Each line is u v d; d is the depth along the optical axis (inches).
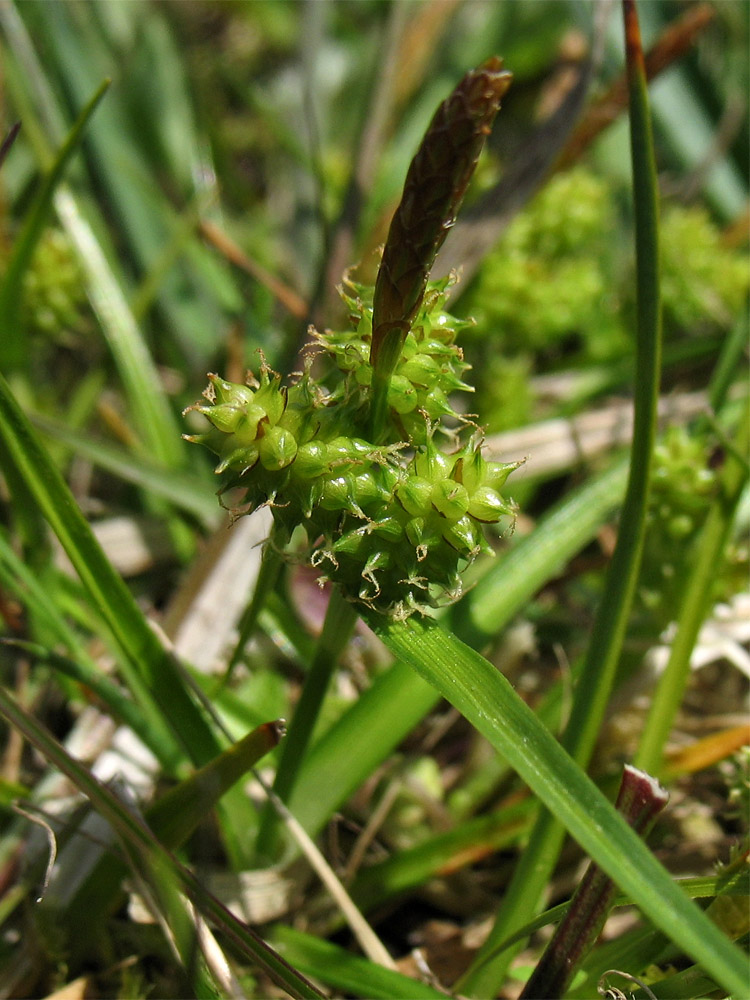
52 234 4.8
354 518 2.2
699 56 6.9
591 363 5.4
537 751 2.0
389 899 3.4
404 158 6.1
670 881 1.9
